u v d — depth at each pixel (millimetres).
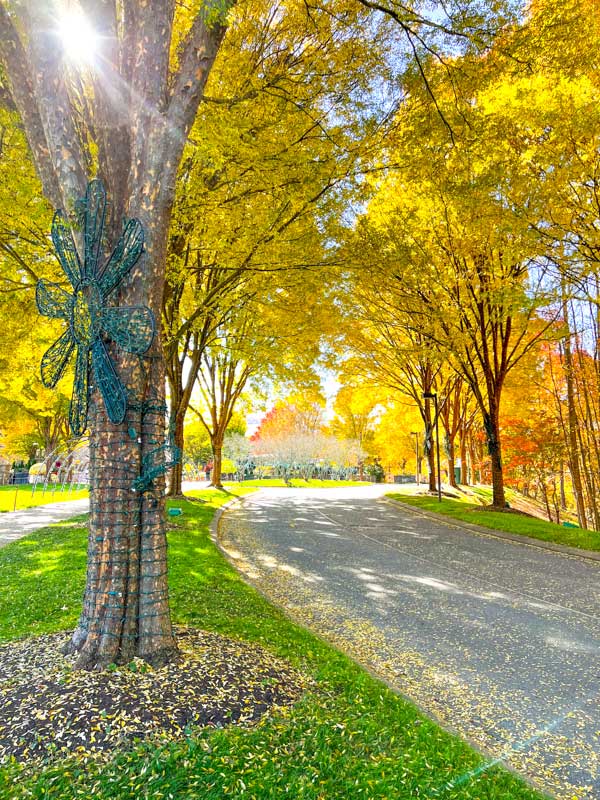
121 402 3727
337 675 4164
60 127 3943
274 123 7715
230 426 46938
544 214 10328
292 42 7879
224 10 3930
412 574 8742
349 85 7746
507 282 13242
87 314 3859
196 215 8969
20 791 2455
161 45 3938
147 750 2795
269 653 4395
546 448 19688
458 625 6148
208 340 15914
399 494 24297
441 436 34969
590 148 9727
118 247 3805
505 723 3891
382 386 23953
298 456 41594
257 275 10461
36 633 4504
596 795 3029
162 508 3965
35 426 34938
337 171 8289
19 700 3191
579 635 5859
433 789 2701
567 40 6680
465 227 11695
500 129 8078
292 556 10094
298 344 14375
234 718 3195
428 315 14391
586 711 4090
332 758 2910
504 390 21188
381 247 9758
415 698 4250
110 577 3725
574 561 10133
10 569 7395
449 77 7195
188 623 4934
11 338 12336
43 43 3850
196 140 7078
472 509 17250
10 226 8953
